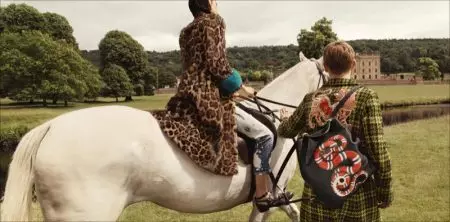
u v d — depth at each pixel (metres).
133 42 60.88
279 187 3.57
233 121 3.10
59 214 2.59
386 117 25.20
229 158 3.06
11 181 2.63
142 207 6.75
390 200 2.69
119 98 54.78
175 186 2.90
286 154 3.65
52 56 33.50
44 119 23.22
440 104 35.91
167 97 56.84
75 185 2.57
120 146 2.68
